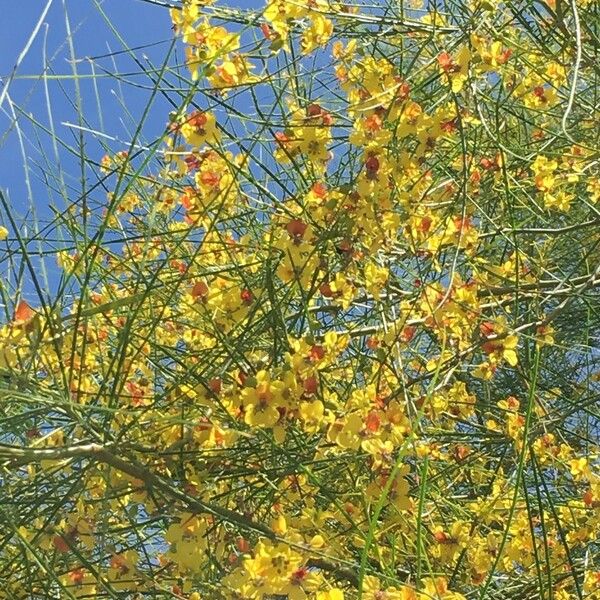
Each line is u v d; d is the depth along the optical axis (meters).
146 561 0.85
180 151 0.87
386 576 0.73
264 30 0.87
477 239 0.95
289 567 0.73
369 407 0.80
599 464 1.12
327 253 0.85
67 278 0.73
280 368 0.80
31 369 0.76
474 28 0.90
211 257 1.00
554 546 0.96
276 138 0.85
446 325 0.92
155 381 0.94
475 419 1.24
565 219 1.37
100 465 0.81
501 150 0.96
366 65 0.89
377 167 0.85
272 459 0.88
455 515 0.99
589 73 1.25
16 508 0.78
